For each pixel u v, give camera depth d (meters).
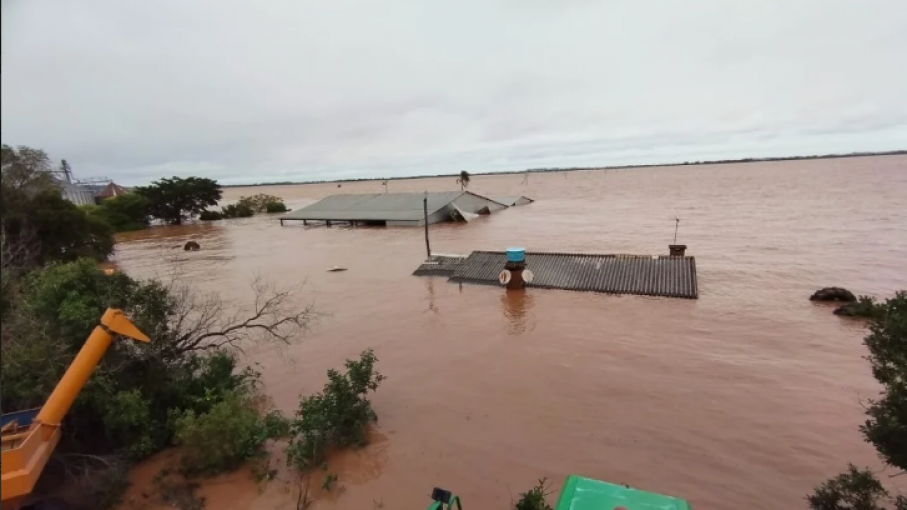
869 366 12.34
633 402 10.88
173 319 13.84
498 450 9.29
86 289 9.96
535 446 9.37
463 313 17.91
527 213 54.97
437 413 10.73
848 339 14.12
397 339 15.47
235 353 14.45
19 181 16.08
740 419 10.05
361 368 10.15
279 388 12.25
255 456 9.11
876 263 23.27
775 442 9.23
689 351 13.57
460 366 13.18
